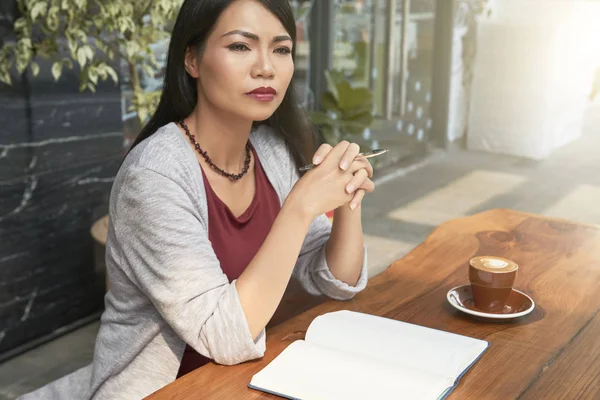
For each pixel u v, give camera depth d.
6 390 2.49
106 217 2.85
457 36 5.22
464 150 5.45
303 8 4.44
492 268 1.31
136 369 1.31
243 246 1.45
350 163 1.25
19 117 2.56
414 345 1.15
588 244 1.77
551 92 5.11
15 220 2.63
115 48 2.82
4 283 2.65
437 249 1.72
